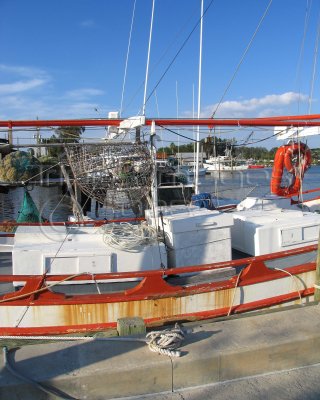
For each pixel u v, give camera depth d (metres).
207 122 6.76
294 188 9.66
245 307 5.57
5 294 5.26
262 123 7.13
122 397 3.72
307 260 6.36
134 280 5.48
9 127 6.29
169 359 3.85
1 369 3.73
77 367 3.74
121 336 4.28
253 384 3.92
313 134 8.48
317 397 3.72
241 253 6.67
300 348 4.18
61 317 5.07
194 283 5.72
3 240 7.20
